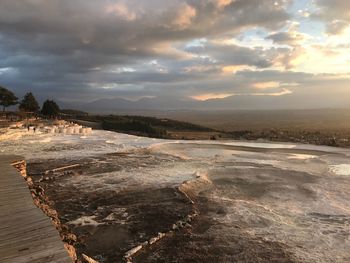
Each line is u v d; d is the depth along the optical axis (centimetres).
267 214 898
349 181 1302
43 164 1583
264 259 634
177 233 768
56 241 426
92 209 927
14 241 424
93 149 2164
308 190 1163
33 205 572
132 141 2670
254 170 1510
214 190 1175
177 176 1350
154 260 639
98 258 642
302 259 634
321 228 798
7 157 1069
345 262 625
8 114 5931
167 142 2603
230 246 693
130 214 884
